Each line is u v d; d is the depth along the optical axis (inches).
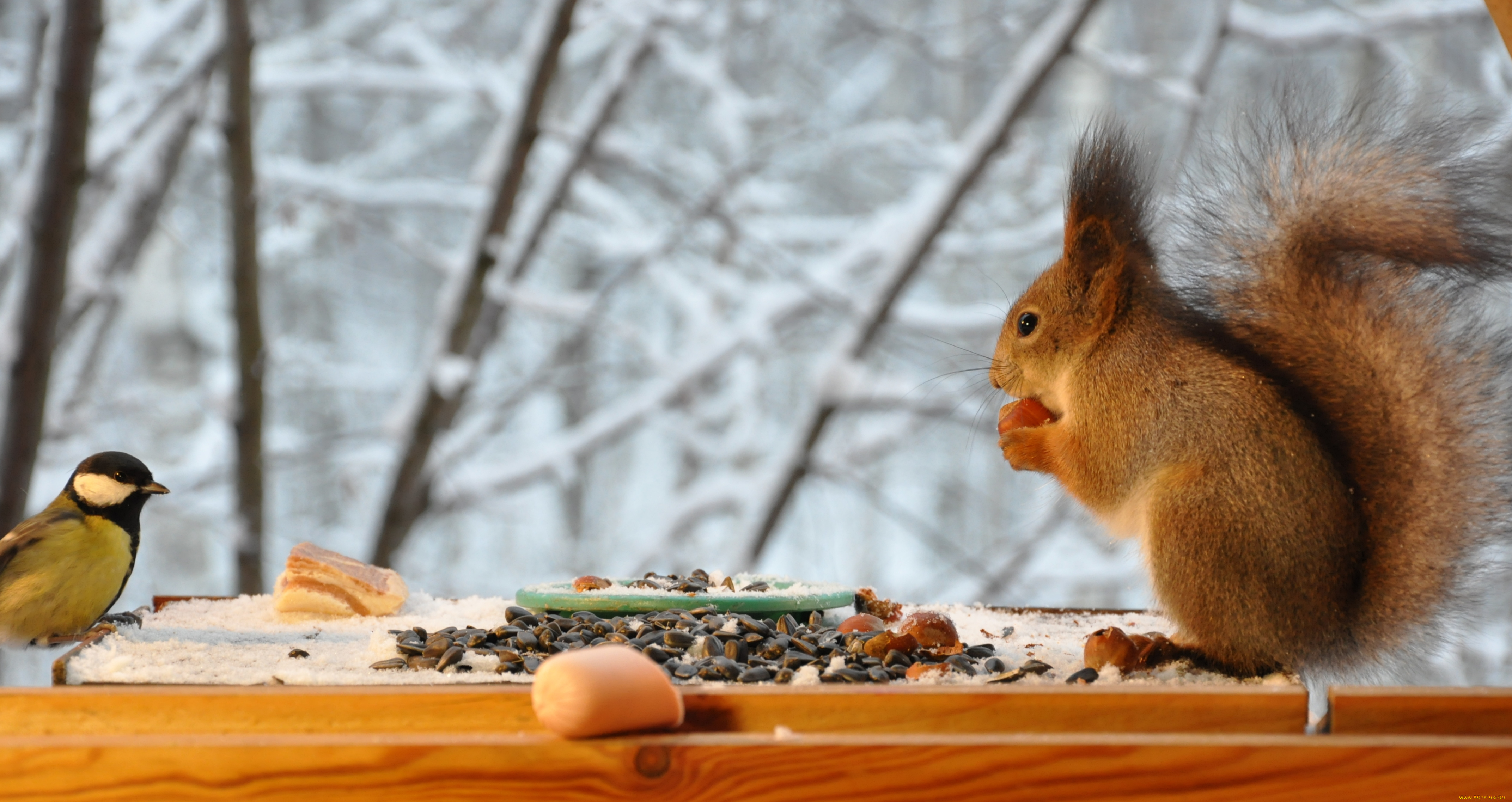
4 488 309.3
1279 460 131.5
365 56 604.1
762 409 584.7
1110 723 106.7
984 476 818.2
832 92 740.7
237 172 380.8
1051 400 168.1
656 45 465.4
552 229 557.9
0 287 431.5
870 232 511.8
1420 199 135.6
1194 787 94.0
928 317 489.1
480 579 753.6
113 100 456.8
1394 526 131.1
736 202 544.4
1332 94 157.3
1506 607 353.4
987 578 481.1
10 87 489.4
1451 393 134.0
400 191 518.6
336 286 807.1
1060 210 553.6
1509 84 470.3
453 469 458.9
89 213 469.1
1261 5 649.0
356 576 168.6
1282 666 129.2
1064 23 426.9
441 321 402.6
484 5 600.4
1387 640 132.1
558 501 791.1
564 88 653.3
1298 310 140.6
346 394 821.9
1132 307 153.3
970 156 431.2
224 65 392.5
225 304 711.7
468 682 120.7
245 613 172.2
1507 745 93.0
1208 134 178.4
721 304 524.4
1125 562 506.6
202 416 685.9
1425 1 476.1
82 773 94.9
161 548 713.6
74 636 193.2
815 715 107.3
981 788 94.9
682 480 636.1
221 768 94.9
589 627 148.3
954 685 115.9
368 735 101.3
